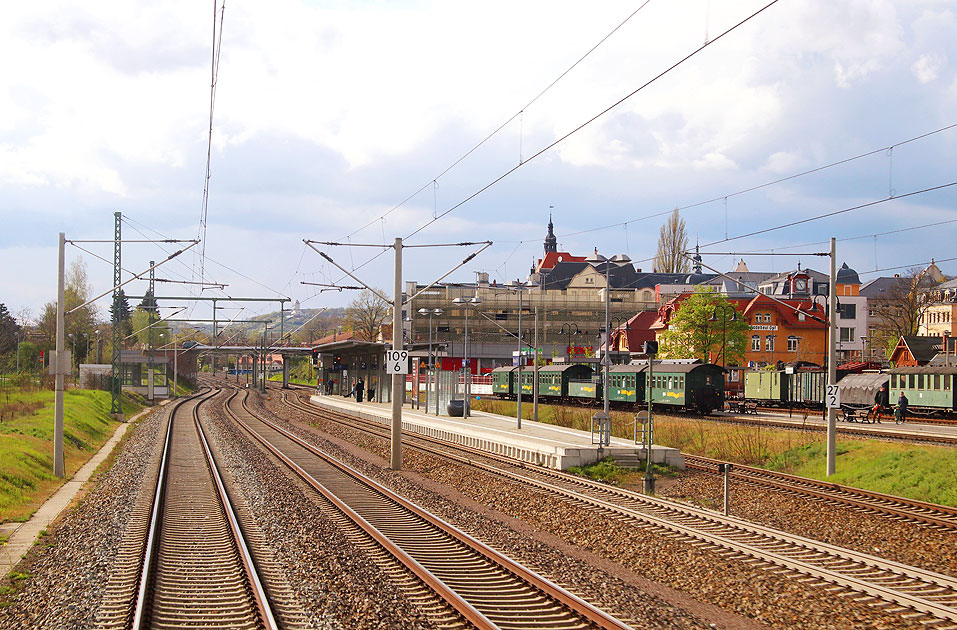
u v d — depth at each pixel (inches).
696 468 1215.6
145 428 1925.4
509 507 844.0
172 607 467.2
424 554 594.2
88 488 984.9
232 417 2316.7
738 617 474.0
